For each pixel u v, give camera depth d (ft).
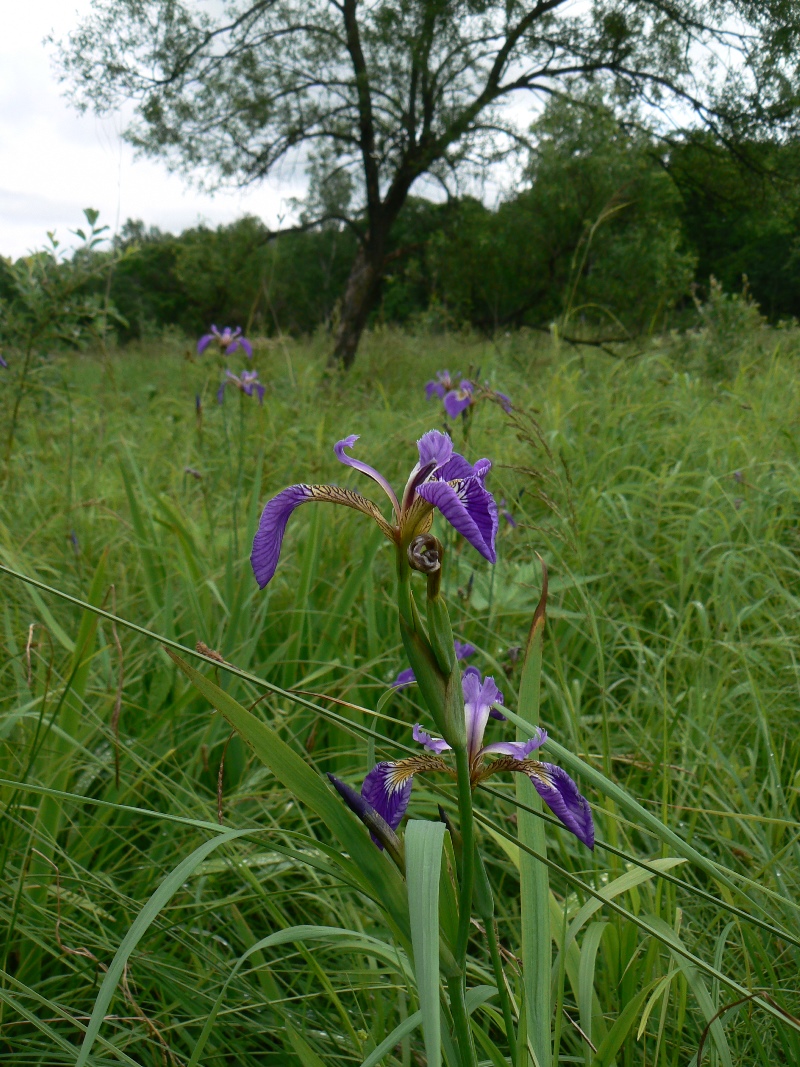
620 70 46.57
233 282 59.06
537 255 50.11
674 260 45.44
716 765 8.30
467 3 44.14
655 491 15.16
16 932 6.64
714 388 24.31
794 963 6.57
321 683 10.28
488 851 8.14
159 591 11.53
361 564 10.66
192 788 8.48
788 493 14.87
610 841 6.65
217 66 48.37
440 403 21.47
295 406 24.02
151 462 18.99
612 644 11.32
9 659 9.57
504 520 13.35
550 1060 4.69
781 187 50.34
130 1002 5.60
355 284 51.44
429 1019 2.94
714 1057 5.61
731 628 10.78
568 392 22.58
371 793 4.29
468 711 4.30
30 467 18.52
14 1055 5.75
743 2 42.45
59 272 20.84
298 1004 6.63
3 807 6.82
